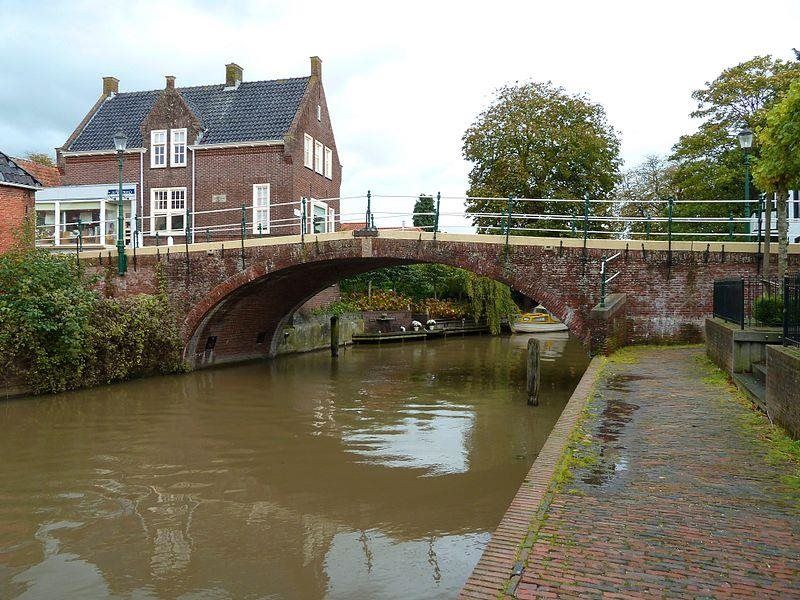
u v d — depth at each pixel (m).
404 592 6.42
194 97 29.30
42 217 27.28
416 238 17.80
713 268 16.02
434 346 31.31
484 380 19.81
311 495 9.32
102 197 26.80
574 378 20.05
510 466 10.66
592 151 28.23
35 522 8.30
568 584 4.03
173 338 19.81
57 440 12.23
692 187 30.48
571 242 16.62
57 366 15.99
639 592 3.92
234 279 19.56
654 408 8.59
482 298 37.38
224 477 10.15
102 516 8.51
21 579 6.74
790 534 4.71
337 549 7.48
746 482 5.80
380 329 34.00
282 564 7.10
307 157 28.02
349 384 19.02
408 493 9.40
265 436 12.66
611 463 6.34
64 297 15.65
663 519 5.00
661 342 16.25
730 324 11.59
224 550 7.46
